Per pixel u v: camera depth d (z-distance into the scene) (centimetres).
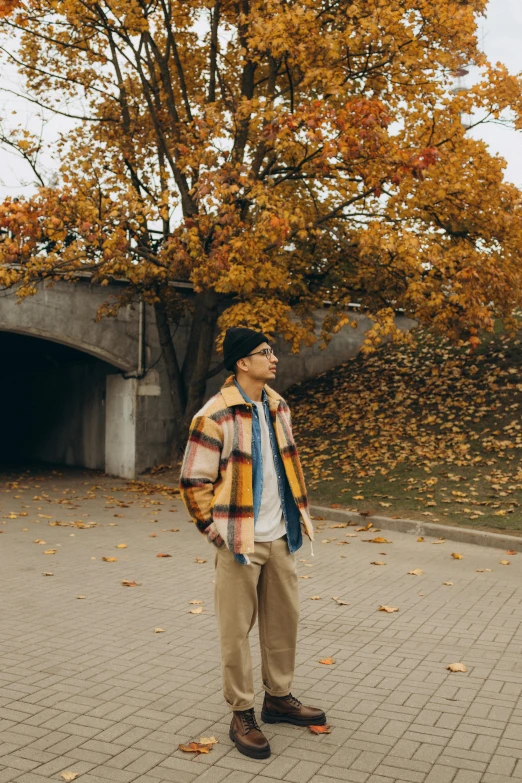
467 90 1285
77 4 1359
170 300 1605
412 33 1259
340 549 849
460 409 1480
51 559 808
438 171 1287
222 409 343
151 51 1642
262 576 357
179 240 1291
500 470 1144
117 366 1683
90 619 566
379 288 1484
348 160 1194
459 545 867
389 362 1898
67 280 1467
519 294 1365
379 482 1184
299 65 1280
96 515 1150
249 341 351
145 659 469
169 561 798
